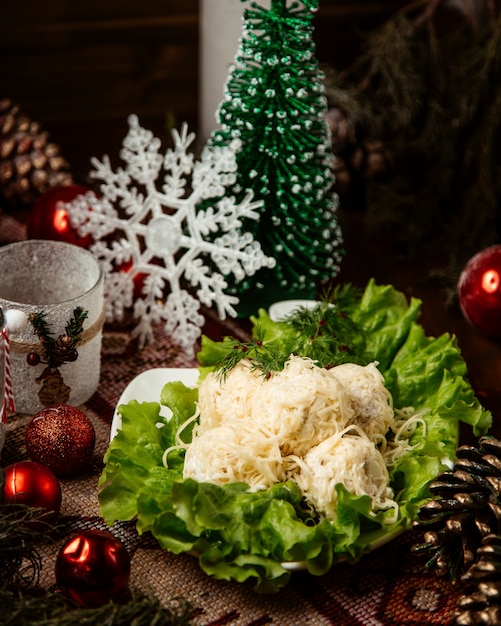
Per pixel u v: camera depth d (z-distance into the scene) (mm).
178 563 790
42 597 739
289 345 892
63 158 1164
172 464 825
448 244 1115
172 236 955
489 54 1093
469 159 1115
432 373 876
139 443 823
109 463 803
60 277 918
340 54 1389
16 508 774
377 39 1136
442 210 1160
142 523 765
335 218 1014
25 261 906
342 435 785
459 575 761
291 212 969
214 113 1115
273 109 935
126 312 1021
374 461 779
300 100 937
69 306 857
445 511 748
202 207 980
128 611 695
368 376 828
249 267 922
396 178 1176
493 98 1110
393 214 1127
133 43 1375
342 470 763
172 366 965
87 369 898
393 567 794
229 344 892
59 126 1293
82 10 1347
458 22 1294
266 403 789
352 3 1364
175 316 979
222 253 934
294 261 990
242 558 744
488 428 852
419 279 1076
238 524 748
